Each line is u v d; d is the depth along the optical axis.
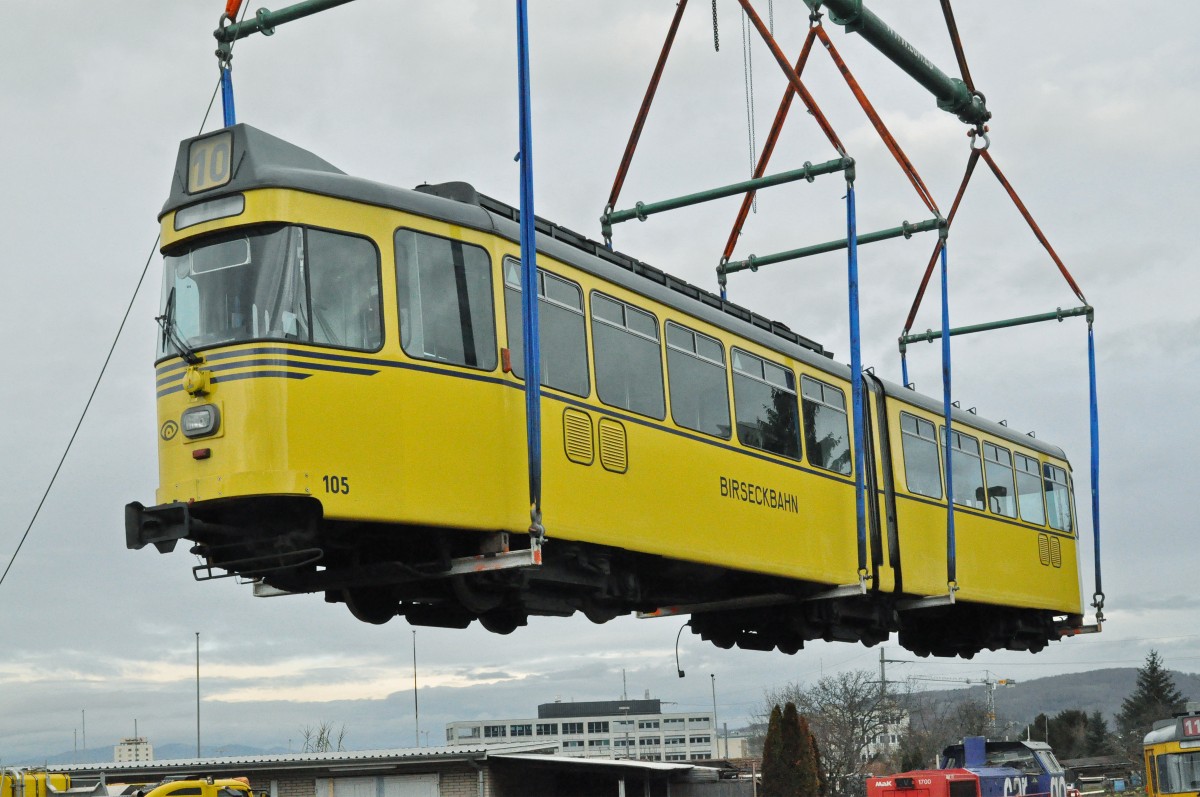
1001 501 23.28
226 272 11.48
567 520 13.17
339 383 11.39
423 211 12.11
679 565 15.52
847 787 61.16
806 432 17.77
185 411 11.42
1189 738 21.61
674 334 15.29
